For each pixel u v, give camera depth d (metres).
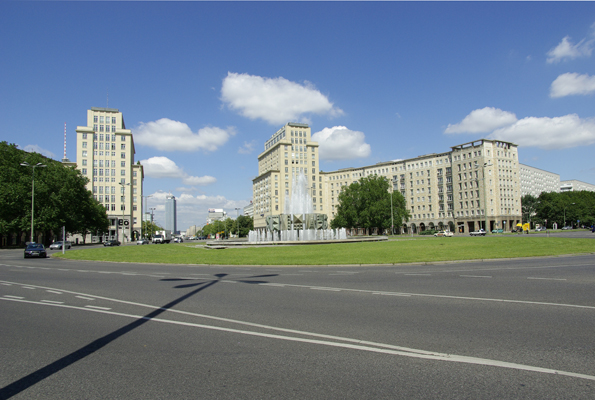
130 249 37.06
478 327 6.75
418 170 131.75
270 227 43.94
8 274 17.95
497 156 111.44
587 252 23.66
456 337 6.18
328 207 160.25
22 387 4.47
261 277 14.94
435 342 5.95
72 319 8.02
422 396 4.07
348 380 4.54
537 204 126.25
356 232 142.00
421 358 5.26
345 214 103.00
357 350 5.65
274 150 157.38
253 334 6.60
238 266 20.19
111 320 7.88
